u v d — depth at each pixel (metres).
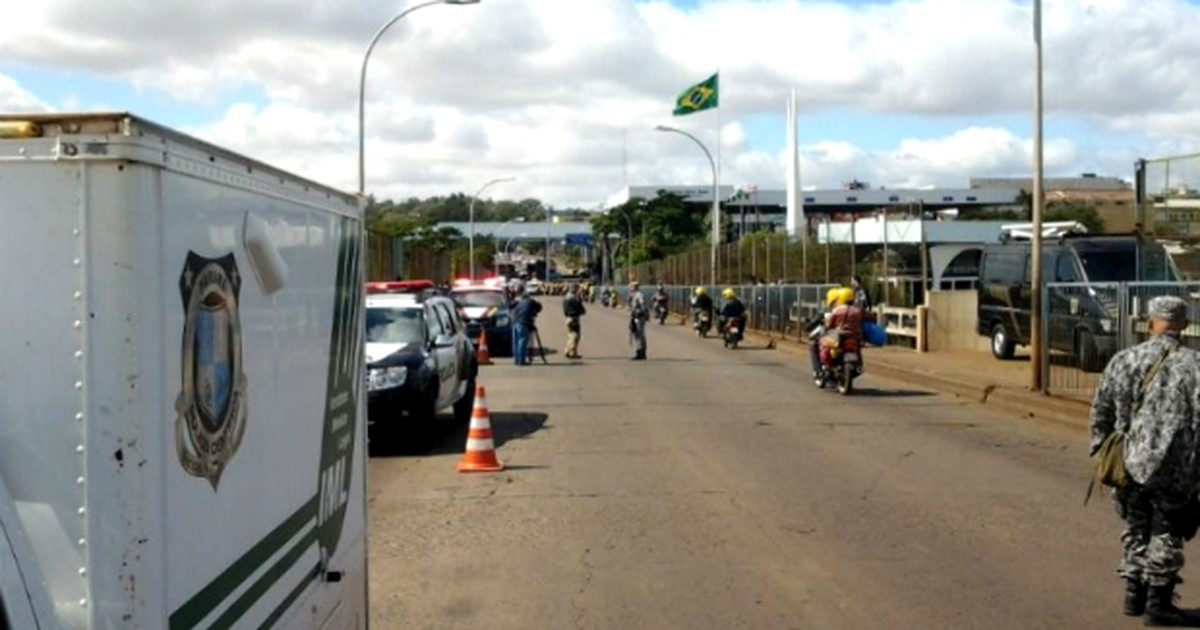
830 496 11.57
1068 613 7.51
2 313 2.77
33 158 2.75
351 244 5.08
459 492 11.95
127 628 2.80
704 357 32.03
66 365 2.78
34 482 2.78
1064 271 24.64
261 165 3.72
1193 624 7.18
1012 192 113.81
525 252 196.12
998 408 19.30
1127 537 7.32
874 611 7.59
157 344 2.87
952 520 10.41
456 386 17.12
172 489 2.97
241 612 3.53
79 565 2.79
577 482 12.46
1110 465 7.09
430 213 173.62
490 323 32.34
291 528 4.09
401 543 9.66
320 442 4.51
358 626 5.22
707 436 16.00
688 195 124.88
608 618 7.50
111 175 2.77
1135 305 16.70
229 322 3.42
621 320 60.78
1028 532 9.91
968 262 39.72
